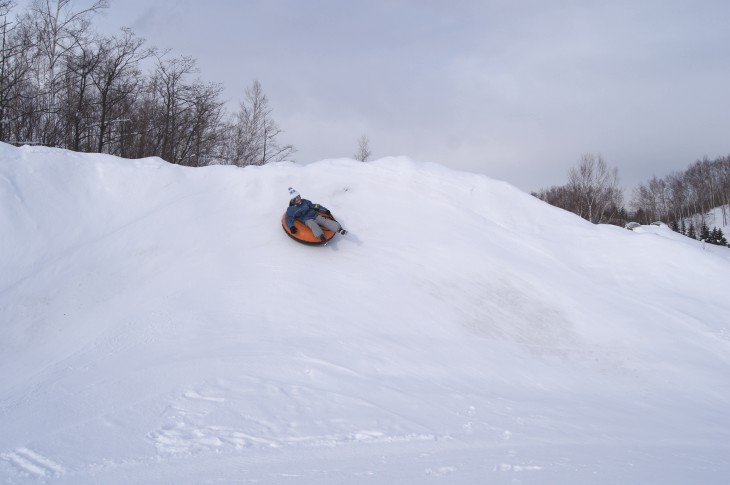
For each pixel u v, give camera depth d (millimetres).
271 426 4332
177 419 4367
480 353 7477
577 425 5195
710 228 72000
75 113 20922
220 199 10578
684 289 9883
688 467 3732
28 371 6121
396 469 3424
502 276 9656
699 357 8039
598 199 36156
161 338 6750
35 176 9297
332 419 4605
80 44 21438
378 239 10258
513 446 4242
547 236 11250
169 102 24203
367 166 12367
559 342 8242
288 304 7855
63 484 3199
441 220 11039
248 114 27703
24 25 21219
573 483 3100
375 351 6852
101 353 6371
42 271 7992
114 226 9281
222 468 3434
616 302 9383
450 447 4105
